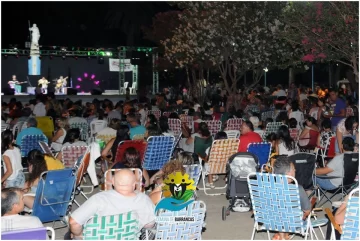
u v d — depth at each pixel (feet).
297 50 55.77
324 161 35.35
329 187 26.40
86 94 124.98
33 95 115.75
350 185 26.50
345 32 38.52
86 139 45.16
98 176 35.81
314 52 40.81
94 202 16.74
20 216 16.56
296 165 25.66
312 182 26.48
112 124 39.27
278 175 19.83
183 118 50.14
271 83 128.77
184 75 120.16
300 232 20.10
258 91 77.15
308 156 25.90
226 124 45.19
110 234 16.26
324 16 38.73
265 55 59.31
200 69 76.74
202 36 60.75
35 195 22.79
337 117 42.01
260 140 32.78
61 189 23.06
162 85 127.13
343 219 18.35
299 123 48.16
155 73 114.73
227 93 68.85
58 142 38.68
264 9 58.23
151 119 41.01
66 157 31.30
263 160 31.32
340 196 31.01
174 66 80.79
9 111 57.21
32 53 117.70
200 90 80.07
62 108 58.59
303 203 20.17
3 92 121.80
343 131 31.58
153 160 32.45
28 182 24.64
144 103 60.08
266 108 57.41
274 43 58.23
